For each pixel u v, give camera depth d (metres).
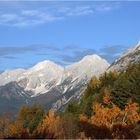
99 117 53.34
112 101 61.09
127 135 25.28
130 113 52.97
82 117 53.12
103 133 24.30
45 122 58.47
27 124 78.56
